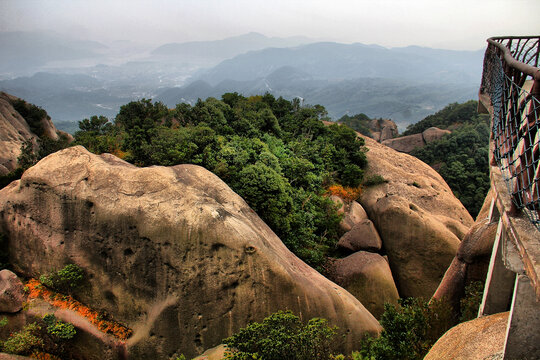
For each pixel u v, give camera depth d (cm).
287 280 1758
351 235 2858
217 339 1723
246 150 2966
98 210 1811
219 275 1709
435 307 1656
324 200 3077
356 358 1511
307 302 1792
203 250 1709
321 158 3741
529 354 841
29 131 5822
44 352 1794
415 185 3597
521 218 638
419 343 1531
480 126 6906
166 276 1739
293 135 4209
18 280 1906
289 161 3253
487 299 1262
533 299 797
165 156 2562
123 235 1791
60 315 1823
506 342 857
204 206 1759
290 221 2530
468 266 1822
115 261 1823
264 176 2409
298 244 2566
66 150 1980
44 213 1923
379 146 4550
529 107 684
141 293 1794
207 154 2583
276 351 1248
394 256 2770
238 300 1720
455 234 2919
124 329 1806
